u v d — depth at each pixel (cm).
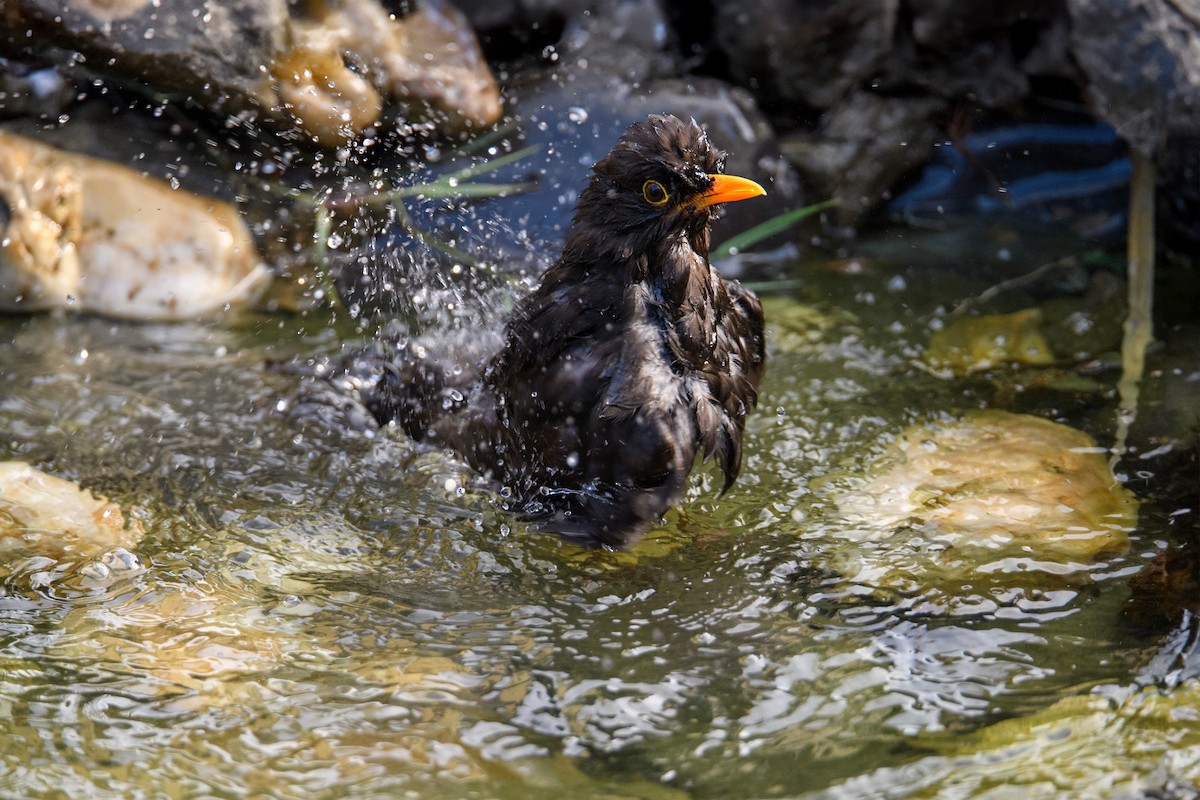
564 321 774
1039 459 895
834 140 1241
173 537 820
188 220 1117
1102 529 819
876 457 912
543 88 1212
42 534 805
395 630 737
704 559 805
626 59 1224
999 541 809
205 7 1057
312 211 1134
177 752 638
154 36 1050
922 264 1188
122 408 965
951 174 1270
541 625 743
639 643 728
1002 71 1205
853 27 1202
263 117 1088
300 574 789
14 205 1068
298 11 1110
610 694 686
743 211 1179
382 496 870
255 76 1070
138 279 1099
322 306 1106
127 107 1134
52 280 1086
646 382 752
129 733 649
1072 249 1188
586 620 748
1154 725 653
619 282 775
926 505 849
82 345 1050
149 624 733
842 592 769
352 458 911
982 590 766
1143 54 1102
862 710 674
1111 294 1114
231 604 756
